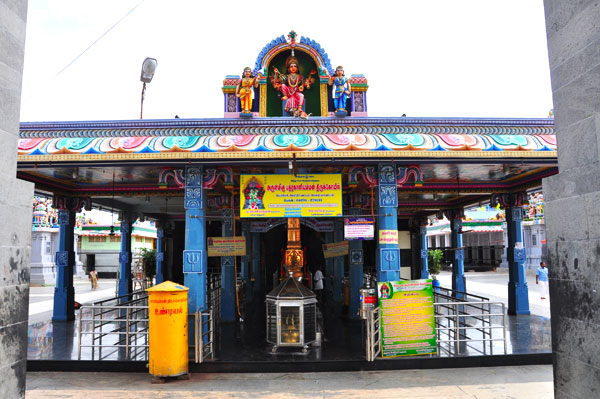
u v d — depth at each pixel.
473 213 32.06
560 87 3.66
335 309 13.89
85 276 33.66
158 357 7.05
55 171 10.48
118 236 34.94
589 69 3.29
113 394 6.56
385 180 8.81
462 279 17.23
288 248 12.54
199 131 8.50
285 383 7.00
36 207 27.38
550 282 3.78
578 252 3.39
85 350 8.60
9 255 3.45
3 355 3.33
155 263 23.28
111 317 13.04
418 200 17.36
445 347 8.55
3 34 3.52
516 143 8.40
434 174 11.72
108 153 8.11
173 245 24.77
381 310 7.89
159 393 6.59
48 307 15.80
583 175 3.34
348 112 9.39
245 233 17.64
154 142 8.27
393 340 7.85
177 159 8.20
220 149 8.13
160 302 7.15
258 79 9.46
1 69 3.49
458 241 17.42
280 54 9.73
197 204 8.66
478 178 12.49
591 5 3.28
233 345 8.89
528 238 31.77
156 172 10.59
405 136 8.46
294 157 8.09
